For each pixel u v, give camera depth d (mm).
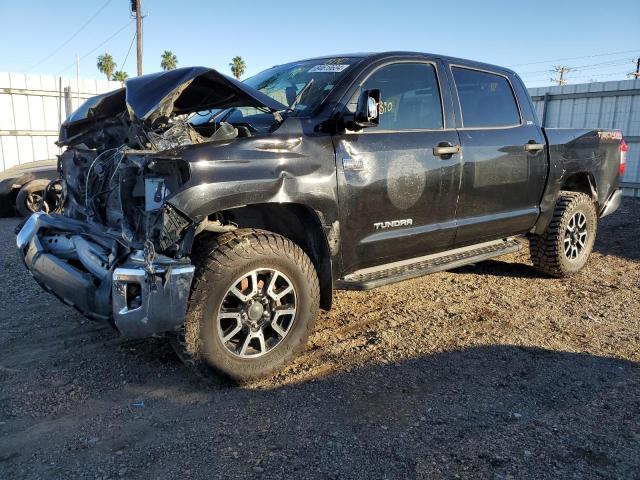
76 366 3559
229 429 2828
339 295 5055
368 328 4242
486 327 4277
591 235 5809
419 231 4105
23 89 14398
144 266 2865
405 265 4230
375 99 3408
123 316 2852
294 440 2721
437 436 2756
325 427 2840
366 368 3527
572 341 4016
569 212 5438
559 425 2863
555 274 5637
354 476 2439
